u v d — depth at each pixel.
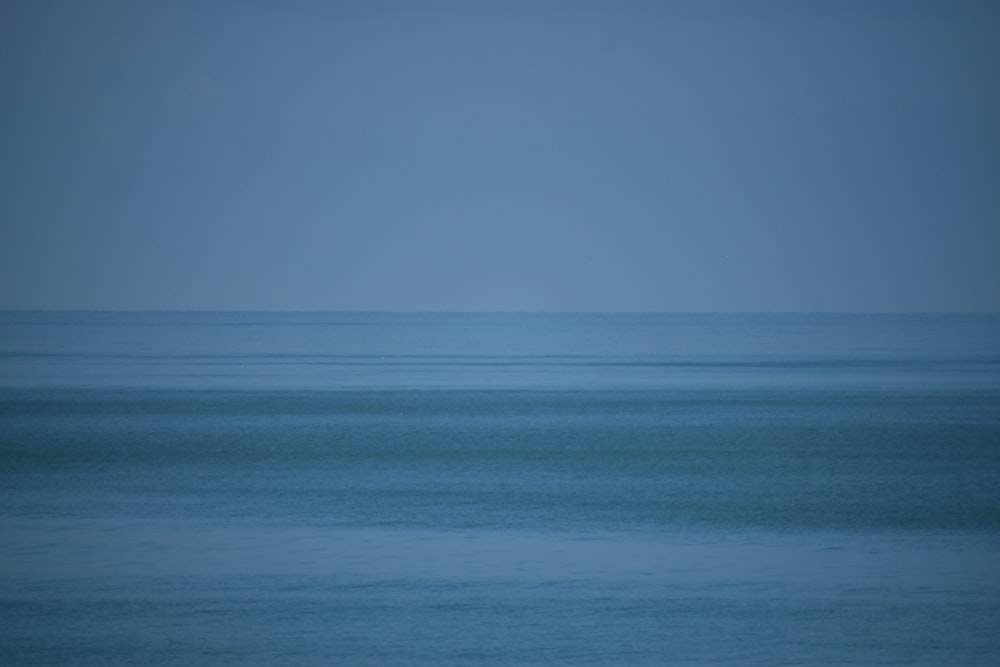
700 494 86.19
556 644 50.88
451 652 49.97
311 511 78.69
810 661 49.16
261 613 54.66
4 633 51.84
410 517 76.62
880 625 53.28
